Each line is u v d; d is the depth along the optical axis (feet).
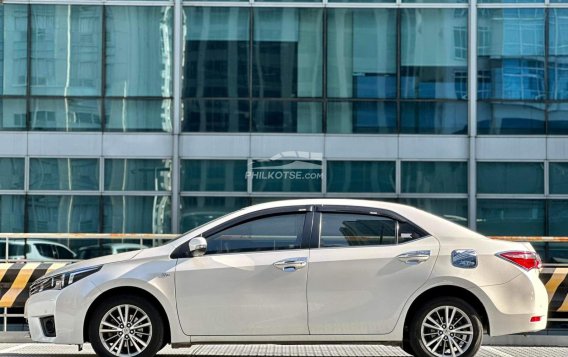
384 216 26.43
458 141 56.49
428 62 56.95
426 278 25.64
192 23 57.26
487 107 56.59
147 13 57.36
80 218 56.29
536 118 56.44
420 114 56.70
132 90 56.95
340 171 56.44
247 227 26.45
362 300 25.64
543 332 34.58
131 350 25.98
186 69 57.00
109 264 26.30
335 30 57.21
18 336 34.45
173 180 56.18
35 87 56.90
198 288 25.82
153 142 56.54
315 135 56.54
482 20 57.00
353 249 26.05
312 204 26.68
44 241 55.83
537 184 56.24
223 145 56.49
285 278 25.75
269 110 56.70
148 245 56.03
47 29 57.16
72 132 56.59
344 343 25.88
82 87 56.95
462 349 25.66
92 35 57.21
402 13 57.21
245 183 56.29
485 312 26.00
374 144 56.44
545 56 56.59
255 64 56.95
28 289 34.12
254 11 57.21
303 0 57.21
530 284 25.99
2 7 57.06
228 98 56.80
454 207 56.24
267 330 25.76
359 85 56.85
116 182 56.44
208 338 25.84
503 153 56.24
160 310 26.11
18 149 56.44
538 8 56.85
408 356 30.14
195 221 56.13
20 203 56.29
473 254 25.93
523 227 55.93
